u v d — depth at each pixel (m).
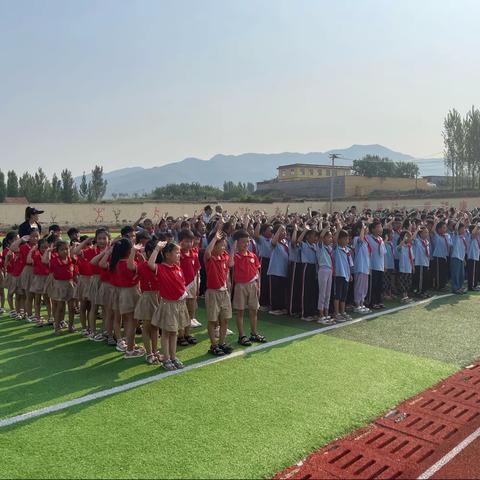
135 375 5.60
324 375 5.58
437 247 11.05
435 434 4.27
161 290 5.72
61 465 3.70
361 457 3.87
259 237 9.45
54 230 8.48
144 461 3.75
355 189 50.22
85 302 7.41
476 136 44.31
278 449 3.94
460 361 6.14
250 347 6.68
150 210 35.78
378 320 8.23
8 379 5.49
